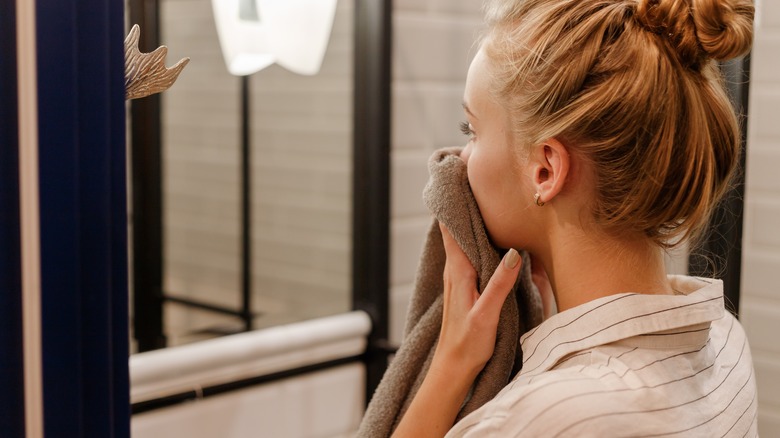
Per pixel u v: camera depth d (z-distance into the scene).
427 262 0.69
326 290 1.63
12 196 0.35
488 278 0.62
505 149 0.58
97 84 0.36
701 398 0.55
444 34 1.29
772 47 0.96
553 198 0.56
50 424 0.36
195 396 1.03
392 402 0.67
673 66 0.51
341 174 1.61
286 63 1.18
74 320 0.36
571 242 0.57
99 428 0.37
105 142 0.37
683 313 0.55
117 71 0.37
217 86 1.66
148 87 0.44
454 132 1.33
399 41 1.23
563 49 0.52
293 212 1.69
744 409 0.60
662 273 0.58
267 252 1.73
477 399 0.62
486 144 0.59
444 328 0.63
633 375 0.52
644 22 0.52
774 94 0.96
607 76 0.51
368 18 1.21
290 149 1.68
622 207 0.53
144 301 1.38
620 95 0.51
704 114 0.52
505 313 0.63
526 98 0.54
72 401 0.36
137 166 1.38
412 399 0.67
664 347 0.54
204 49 1.55
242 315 1.52
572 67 0.52
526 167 0.57
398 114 1.24
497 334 0.63
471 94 0.60
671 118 0.51
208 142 1.69
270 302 1.69
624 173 0.52
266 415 1.12
